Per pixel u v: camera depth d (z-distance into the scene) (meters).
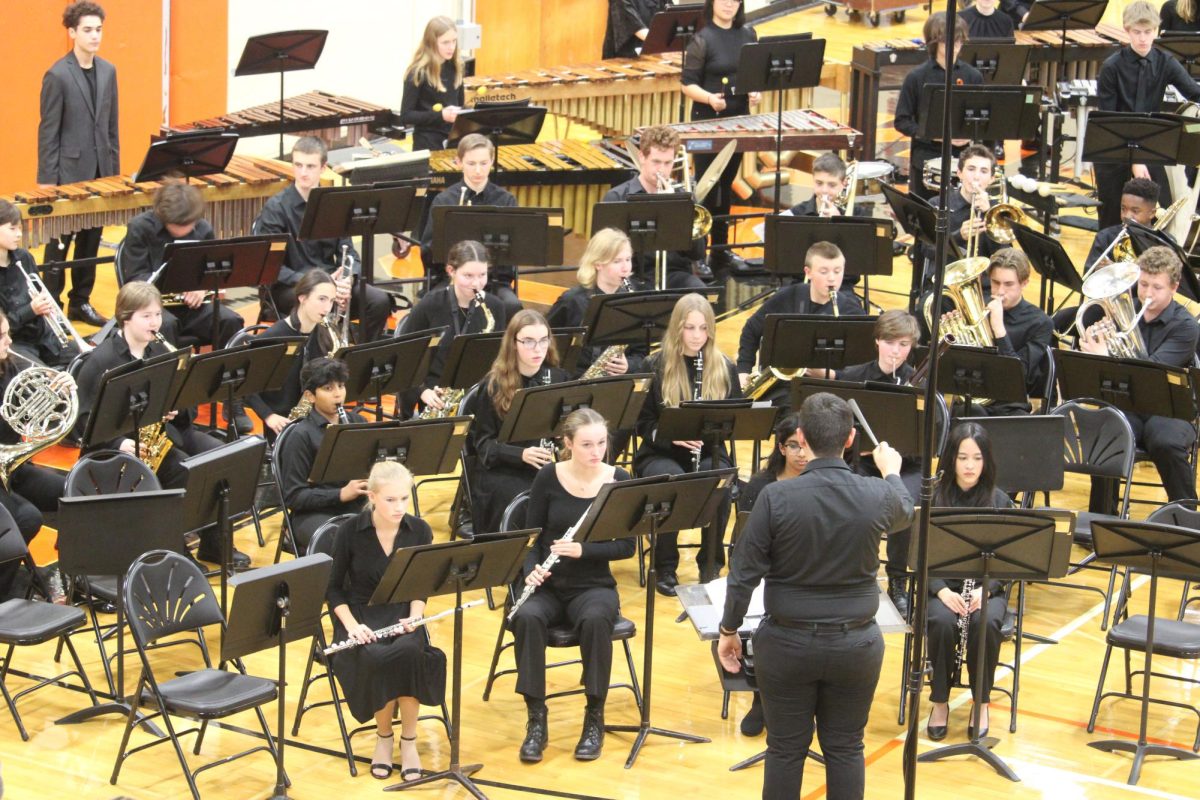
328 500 14.41
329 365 14.56
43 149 21.31
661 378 15.60
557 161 21.47
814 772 12.81
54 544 16.23
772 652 10.80
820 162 19.75
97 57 21.58
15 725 12.98
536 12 31.50
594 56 32.78
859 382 14.67
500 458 15.29
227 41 27.17
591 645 12.76
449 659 14.47
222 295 22.00
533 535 12.09
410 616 12.62
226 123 22.28
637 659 14.61
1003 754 13.10
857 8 34.31
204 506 12.80
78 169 21.48
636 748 12.94
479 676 14.25
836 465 10.78
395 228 18.05
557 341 15.96
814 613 10.66
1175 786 12.67
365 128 23.27
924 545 9.67
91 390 15.33
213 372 14.74
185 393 14.62
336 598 12.63
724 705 13.62
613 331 16.23
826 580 10.63
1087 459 15.75
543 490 13.37
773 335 15.73
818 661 10.67
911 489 14.82
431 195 21.44
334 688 12.73
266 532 16.88
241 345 15.11
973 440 13.67
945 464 13.90
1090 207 25.31
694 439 14.67
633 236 18.09
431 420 13.81
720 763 12.88
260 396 16.44
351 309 19.53
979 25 25.95
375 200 17.70
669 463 15.36
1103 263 18.41
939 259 9.33
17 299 17.38
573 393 14.33
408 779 12.40
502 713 13.64
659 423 14.46
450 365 15.70
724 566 16.06
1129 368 15.45
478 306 17.00
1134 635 13.24
